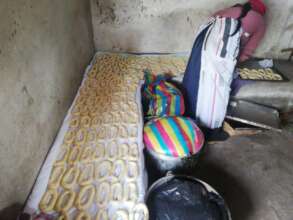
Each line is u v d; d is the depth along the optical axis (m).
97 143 1.33
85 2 2.10
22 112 0.97
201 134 1.47
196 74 1.73
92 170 1.16
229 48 1.54
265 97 2.27
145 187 1.14
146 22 2.39
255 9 1.72
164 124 1.48
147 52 2.58
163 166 1.39
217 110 1.76
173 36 2.48
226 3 2.29
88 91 1.82
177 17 2.36
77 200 1.01
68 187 1.07
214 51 1.56
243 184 1.58
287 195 1.51
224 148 1.88
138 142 1.35
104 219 0.96
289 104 2.32
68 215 0.96
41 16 1.16
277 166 1.73
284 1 2.25
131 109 1.64
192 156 1.37
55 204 1.00
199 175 1.64
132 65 2.32
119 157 1.24
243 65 2.40
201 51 1.64
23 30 0.98
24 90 0.98
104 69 2.19
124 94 1.82
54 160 1.20
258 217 1.38
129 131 1.44
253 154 1.83
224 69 1.60
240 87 2.20
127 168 1.18
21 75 0.96
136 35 2.47
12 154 0.90
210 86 1.67
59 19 1.43
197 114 1.84
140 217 0.97
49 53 1.27
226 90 1.68
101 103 1.69
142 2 2.27
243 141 1.95
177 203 1.03
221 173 1.66
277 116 2.14
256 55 2.58
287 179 1.62
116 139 1.37
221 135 1.96
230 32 1.52
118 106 1.67
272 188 1.56
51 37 1.30
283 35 2.45
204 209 1.00
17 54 0.93
